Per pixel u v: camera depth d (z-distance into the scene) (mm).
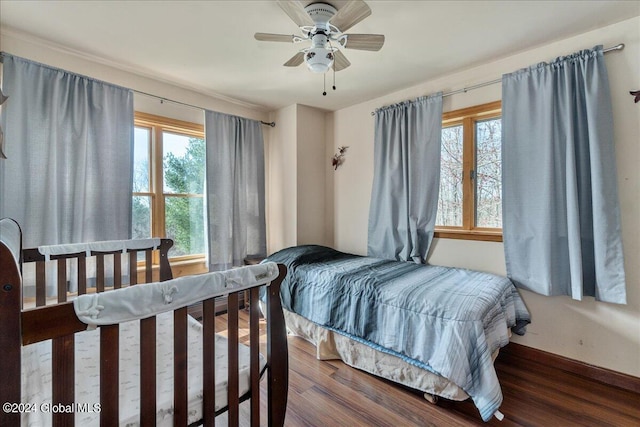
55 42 2213
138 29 2059
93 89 2412
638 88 1938
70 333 764
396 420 1691
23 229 2078
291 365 2277
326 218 3854
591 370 2094
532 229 2266
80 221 2312
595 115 1999
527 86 2289
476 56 2436
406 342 1898
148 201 2910
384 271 2529
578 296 2037
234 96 3312
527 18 1934
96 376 1153
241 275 1133
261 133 3666
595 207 1994
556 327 2234
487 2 1774
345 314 2254
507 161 2385
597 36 2064
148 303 881
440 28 2039
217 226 3223
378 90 3141
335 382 2057
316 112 3756
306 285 2592
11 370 688
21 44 2146
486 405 1550
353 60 2490
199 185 3293
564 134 2146
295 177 3562
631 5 1810
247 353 1405
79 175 2316
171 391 1061
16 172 2055
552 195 2160
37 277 1587
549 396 1907
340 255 3238
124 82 2672
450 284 2150
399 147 3057
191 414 1036
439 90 2867
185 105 3090
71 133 2295
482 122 2691
